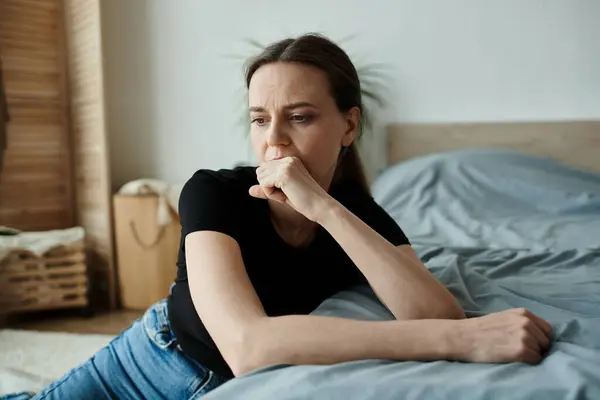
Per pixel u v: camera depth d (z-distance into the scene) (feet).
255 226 2.81
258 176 2.69
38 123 9.49
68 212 9.95
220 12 10.26
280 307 2.86
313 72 2.60
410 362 2.09
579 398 1.73
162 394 2.91
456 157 8.63
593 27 9.09
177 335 2.81
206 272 2.40
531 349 2.11
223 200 2.72
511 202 7.73
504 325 2.18
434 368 1.99
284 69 2.59
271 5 10.21
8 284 7.99
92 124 9.21
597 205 7.16
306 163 2.66
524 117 9.55
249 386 1.96
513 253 4.93
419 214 7.30
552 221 6.56
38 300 8.18
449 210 7.38
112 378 3.05
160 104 10.47
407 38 9.91
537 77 9.43
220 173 2.97
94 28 8.89
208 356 2.70
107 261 9.16
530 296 3.46
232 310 2.25
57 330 7.94
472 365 2.07
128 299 9.05
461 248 5.16
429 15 9.78
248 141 9.98
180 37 10.34
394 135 10.03
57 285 8.30
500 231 6.11
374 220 3.27
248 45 10.23
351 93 2.77
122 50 10.41
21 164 9.37
